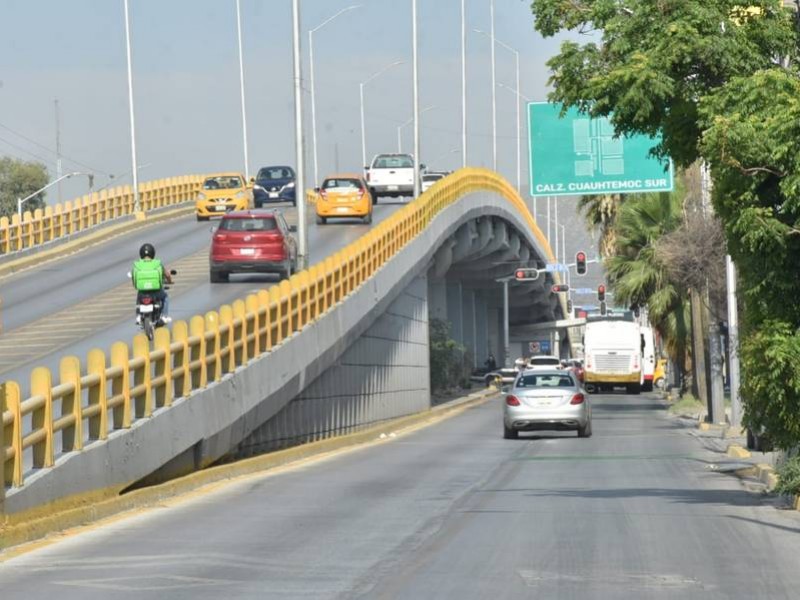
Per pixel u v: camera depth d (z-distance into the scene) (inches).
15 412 1733.5
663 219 7037.4
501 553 1551.4
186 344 2583.7
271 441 3526.1
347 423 4473.4
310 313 3796.8
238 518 1937.7
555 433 4630.9
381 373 5098.4
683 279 5433.1
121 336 3907.5
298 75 4431.6
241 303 3090.6
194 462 2684.5
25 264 6023.6
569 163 5674.2
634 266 7165.4
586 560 1492.4
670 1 1948.8
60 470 1875.0
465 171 7017.7
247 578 1369.3
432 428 5118.1
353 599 1240.2
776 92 1808.6
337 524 1854.1
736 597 1258.0
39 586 1323.8
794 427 1902.1
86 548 1620.3
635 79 1914.4
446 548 1596.9
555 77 2042.3
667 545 1620.3
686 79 1975.9
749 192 1818.4
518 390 4269.2
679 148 1989.4
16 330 4109.3
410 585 1321.4
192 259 5915.4
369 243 4692.4
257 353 3201.3
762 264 1872.5
